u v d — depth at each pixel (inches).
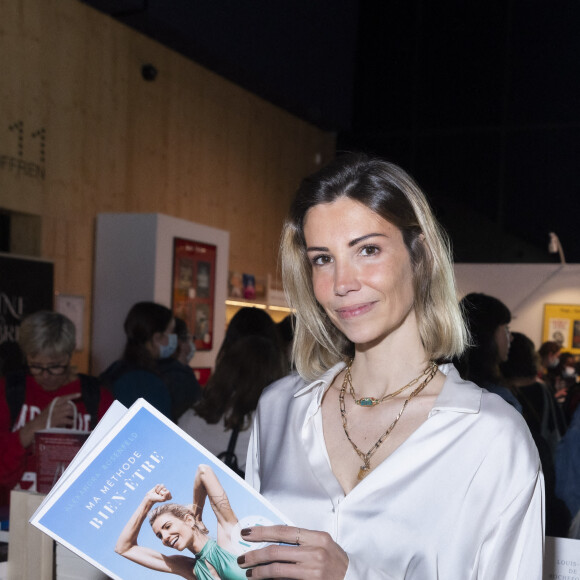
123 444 50.6
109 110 305.4
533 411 121.6
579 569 63.2
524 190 459.8
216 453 114.8
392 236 53.1
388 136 487.5
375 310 52.6
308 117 463.8
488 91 468.4
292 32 419.5
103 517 49.3
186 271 295.1
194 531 49.9
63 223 281.1
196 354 299.0
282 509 55.0
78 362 283.0
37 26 269.6
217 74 381.1
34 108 268.1
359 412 57.2
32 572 67.2
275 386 65.0
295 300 62.0
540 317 355.3
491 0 470.0
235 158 395.5
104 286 287.7
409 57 484.7
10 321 230.7
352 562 48.7
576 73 453.1
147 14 304.8
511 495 50.9
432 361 57.1
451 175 473.7
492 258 463.5
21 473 112.9
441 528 50.7
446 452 52.1
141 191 325.1
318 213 53.4
